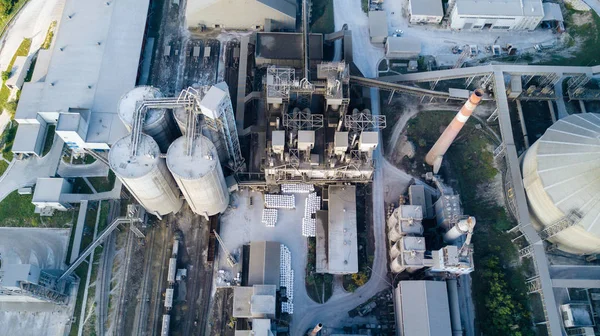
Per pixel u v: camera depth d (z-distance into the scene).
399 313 87.69
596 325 87.06
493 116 107.75
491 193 100.44
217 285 94.50
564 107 109.88
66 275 91.75
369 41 119.94
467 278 94.00
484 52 118.38
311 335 85.44
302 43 113.12
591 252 89.25
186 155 83.25
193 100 85.19
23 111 104.38
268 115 100.69
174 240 98.19
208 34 119.88
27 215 99.81
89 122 102.12
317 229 98.56
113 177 103.38
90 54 109.69
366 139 90.25
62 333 90.69
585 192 81.75
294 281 95.81
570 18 121.31
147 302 93.44
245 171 104.12
